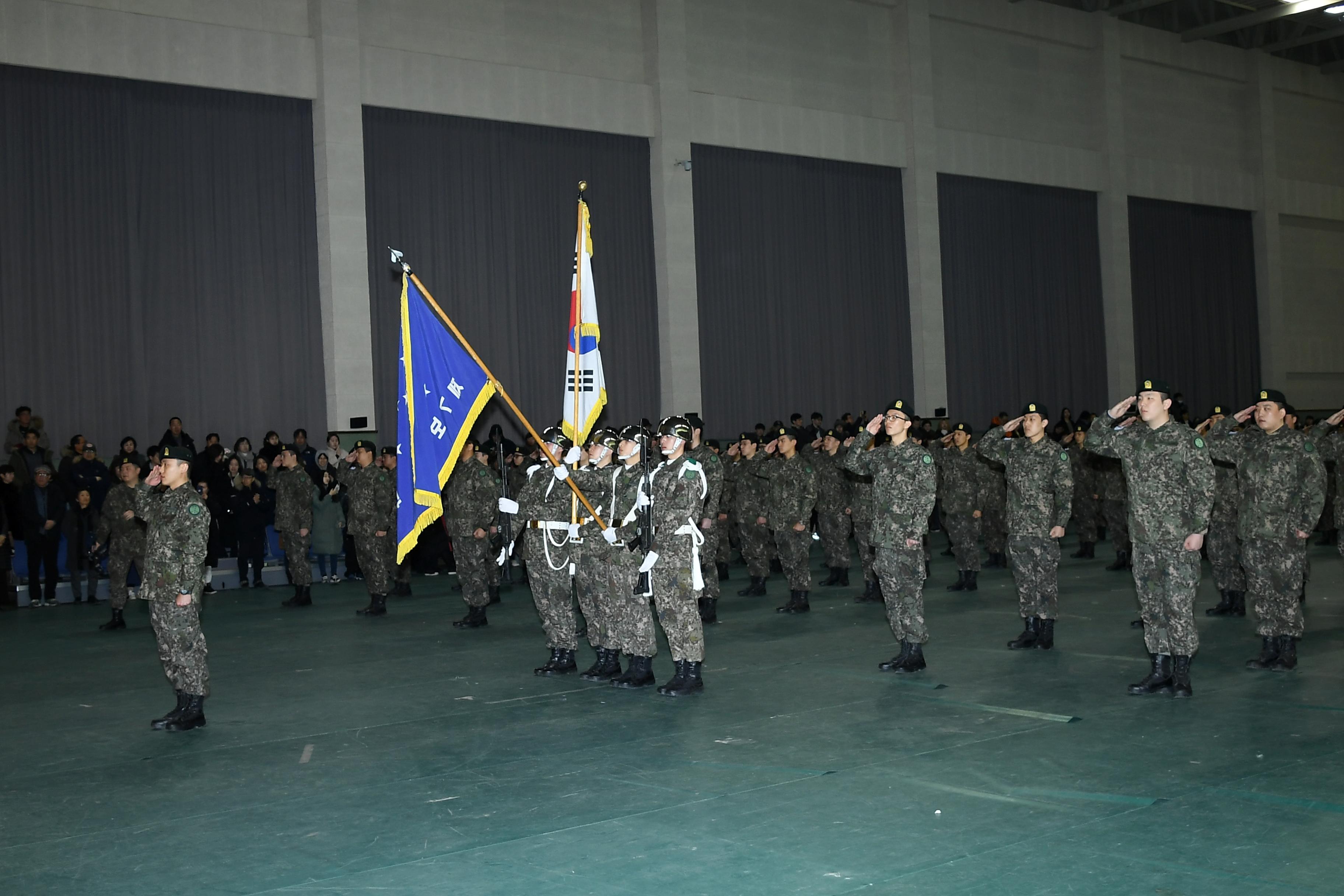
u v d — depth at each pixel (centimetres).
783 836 556
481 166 2123
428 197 2066
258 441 1912
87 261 1772
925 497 948
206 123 1875
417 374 962
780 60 2497
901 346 2662
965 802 602
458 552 1298
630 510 926
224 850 562
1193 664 959
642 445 934
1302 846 523
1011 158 2811
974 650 1060
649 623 931
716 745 735
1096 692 862
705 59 2389
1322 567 1619
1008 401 2819
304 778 690
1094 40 2988
